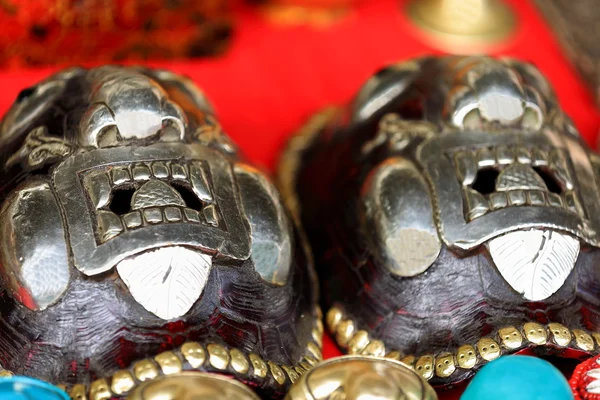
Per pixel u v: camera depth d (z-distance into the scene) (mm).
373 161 578
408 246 544
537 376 489
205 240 511
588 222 542
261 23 818
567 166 551
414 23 848
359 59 803
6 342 510
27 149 541
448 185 543
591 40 841
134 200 513
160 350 503
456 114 559
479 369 520
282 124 745
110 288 505
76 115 543
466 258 536
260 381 510
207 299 514
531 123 560
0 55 705
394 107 596
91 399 495
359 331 556
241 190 540
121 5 708
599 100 776
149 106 532
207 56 765
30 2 686
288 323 541
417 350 540
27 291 504
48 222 510
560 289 532
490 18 855
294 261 550
